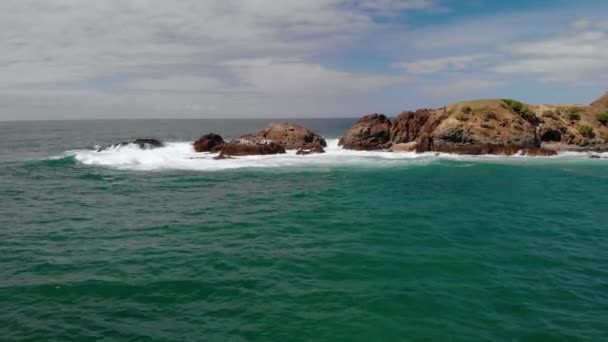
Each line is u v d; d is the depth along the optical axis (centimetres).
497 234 2297
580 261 1861
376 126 7519
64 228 2436
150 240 2198
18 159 5766
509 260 1866
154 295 1499
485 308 1390
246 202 3188
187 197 3375
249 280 1630
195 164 5366
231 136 11988
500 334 1224
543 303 1430
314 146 7019
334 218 2670
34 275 1688
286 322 1295
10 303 1431
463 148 6662
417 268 1755
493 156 6438
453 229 2402
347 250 2000
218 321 1307
